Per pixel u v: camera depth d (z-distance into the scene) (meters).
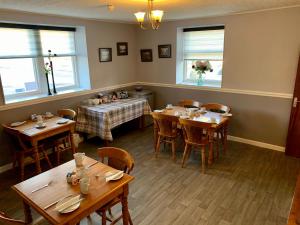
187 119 3.36
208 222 2.47
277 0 3.06
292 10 3.55
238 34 4.13
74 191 1.90
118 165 2.44
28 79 4.05
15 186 1.98
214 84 4.90
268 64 3.95
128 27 5.38
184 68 5.29
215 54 4.76
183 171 3.50
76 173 2.11
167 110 4.10
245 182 3.18
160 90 5.53
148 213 2.62
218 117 3.68
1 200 2.91
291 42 3.67
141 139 4.76
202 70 4.71
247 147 4.29
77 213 1.66
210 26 4.56
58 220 1.59
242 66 4.22
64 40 4.45
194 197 2.89
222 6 3.40
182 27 4.83
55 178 2.09
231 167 3.58
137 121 5.30
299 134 3.75
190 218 2.54
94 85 4.86
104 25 4.84
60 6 3.20
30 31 3.90
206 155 3.97
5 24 3.55
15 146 3.39
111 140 4.26
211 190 3.02
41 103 3.99
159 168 3.59
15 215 2.64
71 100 4.46
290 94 3.83
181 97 5.20
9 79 3.81
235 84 4.38
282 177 3.28
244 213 2.59
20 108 3.72
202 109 4.04
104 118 4.07
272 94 4.00
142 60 5.65
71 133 3.66
